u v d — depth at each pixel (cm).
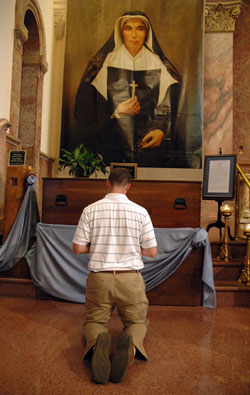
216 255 412
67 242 338
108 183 226
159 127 745
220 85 757
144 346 234
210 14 763
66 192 363
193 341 244
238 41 828
